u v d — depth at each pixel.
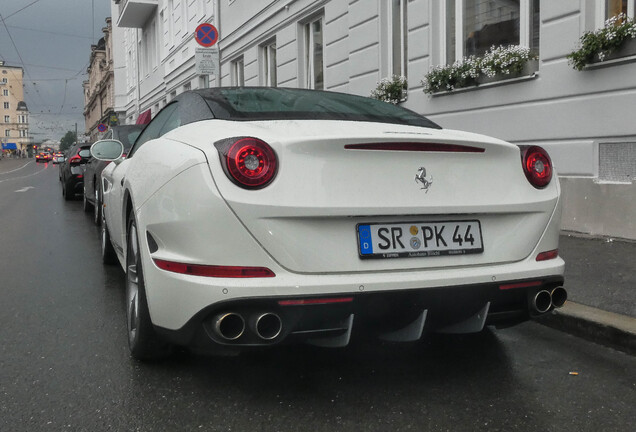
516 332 3.82
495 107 7.54
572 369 3.19
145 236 2.85
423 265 2.67
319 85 12.94
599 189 6.22
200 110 3.34
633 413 2.66
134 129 8.65
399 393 2.85
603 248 5.74
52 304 4.48
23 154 128.00
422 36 8.80
